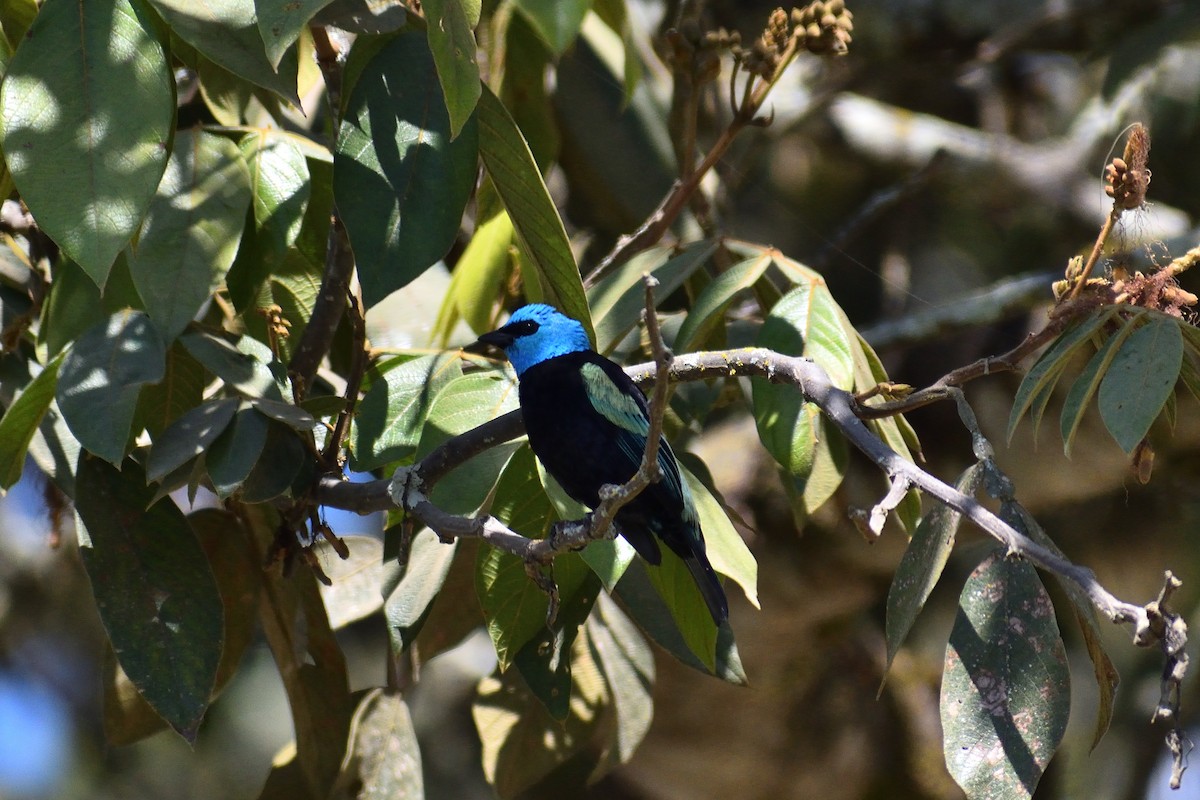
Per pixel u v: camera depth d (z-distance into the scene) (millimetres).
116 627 7938
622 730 10258
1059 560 5406
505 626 8305
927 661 16391
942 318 13406
